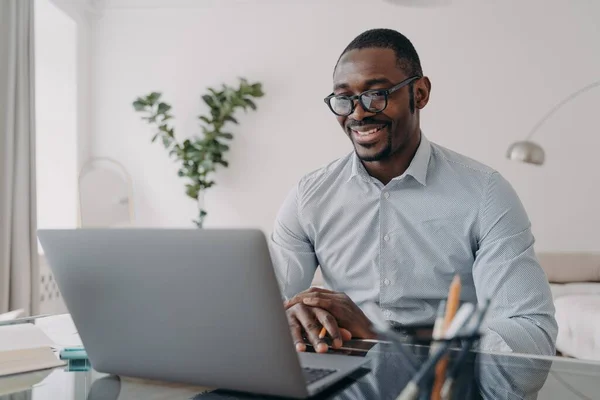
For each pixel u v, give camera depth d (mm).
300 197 1526
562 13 3906
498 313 1259
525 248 1291
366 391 726
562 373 841
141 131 4246
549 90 3938
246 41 4188
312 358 883
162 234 654
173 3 4223
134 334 740
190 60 4227
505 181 1384
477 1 3973
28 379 823
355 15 4094
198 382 729
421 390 602
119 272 704
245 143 4203
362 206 1443
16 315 1842
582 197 3930
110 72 4258
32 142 3072
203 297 659
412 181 1398
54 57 4023
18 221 2963
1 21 2850
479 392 738
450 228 1373
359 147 1364
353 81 1331
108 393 751
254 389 693
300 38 4148
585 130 3910
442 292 1397
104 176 3803
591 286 3494
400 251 1411
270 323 635
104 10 4246
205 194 4238
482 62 3988
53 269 759
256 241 604
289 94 4168
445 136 4043
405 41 1362
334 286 1517
